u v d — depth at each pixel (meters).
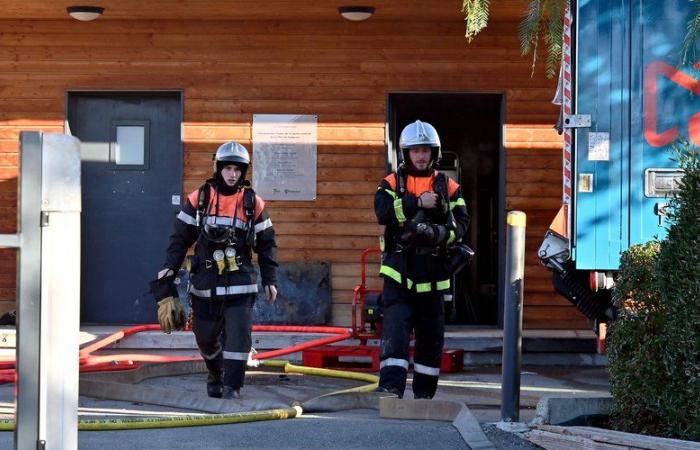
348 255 13.52
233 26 13.58
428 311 8.55
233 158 8.88
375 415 8.28
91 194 13.74
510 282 7.27
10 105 13.59
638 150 9.30
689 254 6.44
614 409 7.07
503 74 13.40
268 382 10.93
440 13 13.01
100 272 13.76
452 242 8.36
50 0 12.60
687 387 6.45
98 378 10.58
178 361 11.43
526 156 13.37
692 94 9.30
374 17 13.29
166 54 13.59
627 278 6.95
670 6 9.30
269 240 9.12
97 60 13.61
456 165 14.13
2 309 13.38
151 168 13.76
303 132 13.56
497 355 12.62
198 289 8.97
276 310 13.38
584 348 12.55
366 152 13.54
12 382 10.20
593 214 9.29
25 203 3.50
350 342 12.86
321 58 13.55
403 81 13.48
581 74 9.30
